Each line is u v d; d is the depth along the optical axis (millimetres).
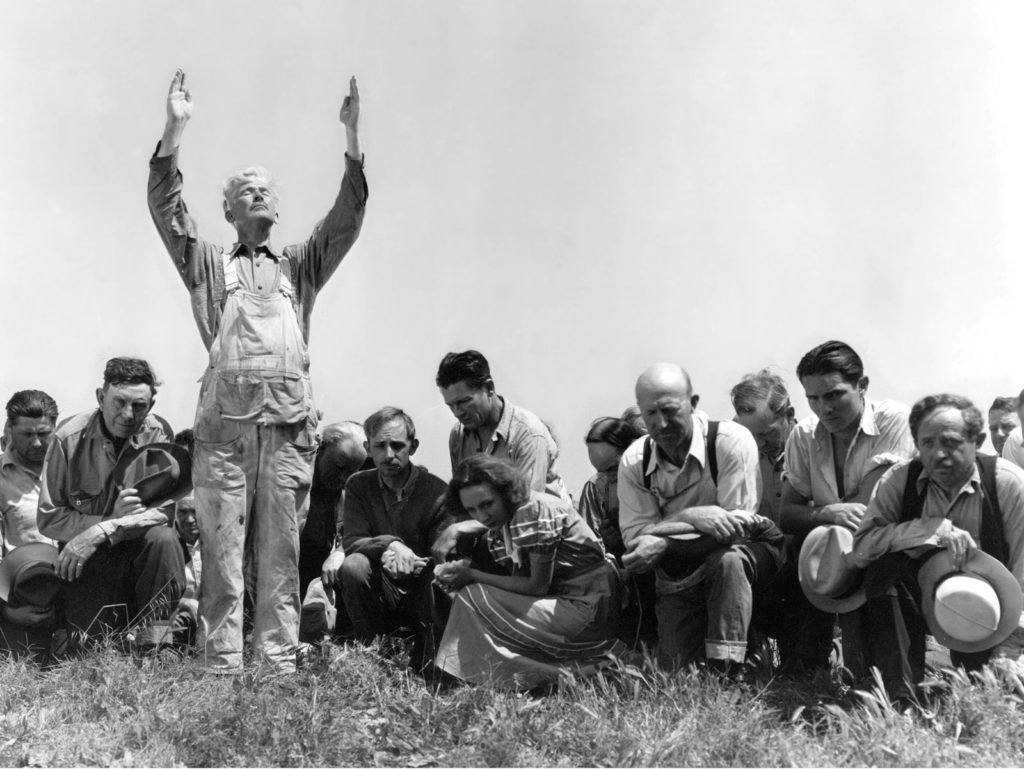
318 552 5281
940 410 4086
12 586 4746
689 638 4402
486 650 4379
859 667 4195
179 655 4574
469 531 4703
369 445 4918
